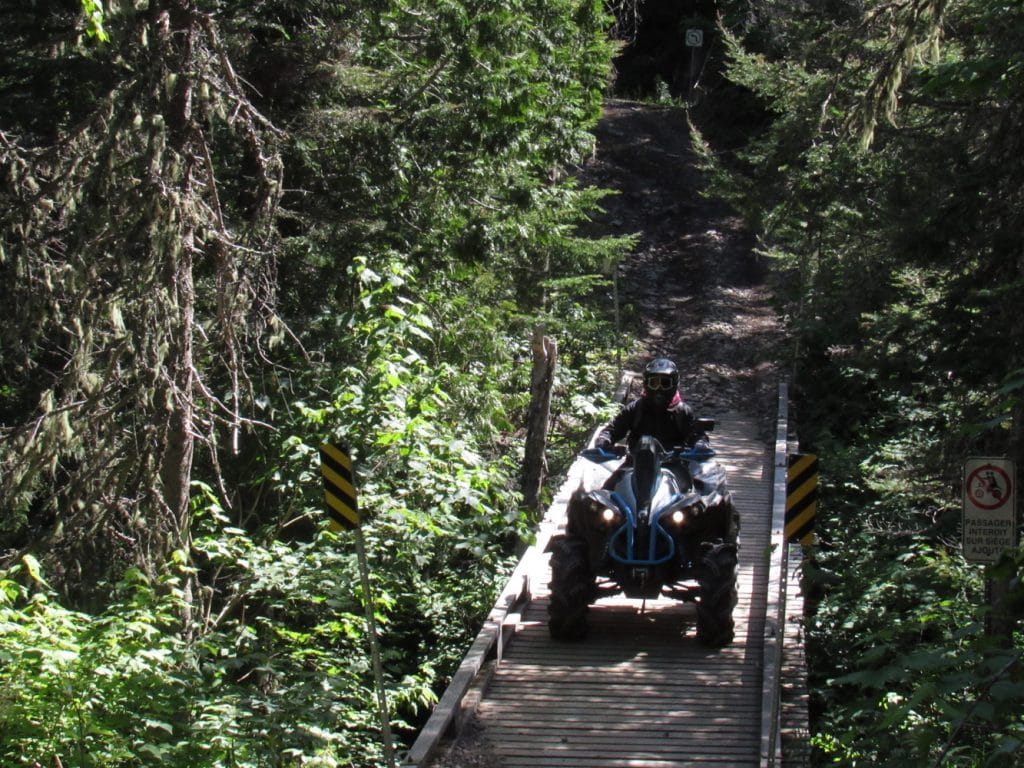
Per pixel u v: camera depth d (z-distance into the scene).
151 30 10.09
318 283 12.63
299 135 12.45
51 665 6.77
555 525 13.38
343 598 9.40
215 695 8.03
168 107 9.96
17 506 9.64
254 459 11.94
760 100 32.34
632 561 9.51
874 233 12.96
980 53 9.70
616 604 11.09
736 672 9.48
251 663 9.42
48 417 9.28
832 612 11.63
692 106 36.56
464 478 10.55
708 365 22.77
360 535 7.97
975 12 10.66
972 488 7.26
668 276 28.02
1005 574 3.95
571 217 18.42
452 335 13.25
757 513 14.09
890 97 10.41
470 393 12.56
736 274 27.61
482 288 15.41
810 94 14.34
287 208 12.74
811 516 8.13
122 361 11.09
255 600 11.56
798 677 9.14
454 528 11.27
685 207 31.11
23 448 9.43
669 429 10.80
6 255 10.53
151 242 9.48
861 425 18.64
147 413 9.17
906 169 11.95
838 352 18.53
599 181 32.16
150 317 9.16
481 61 13.04
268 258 10.23
